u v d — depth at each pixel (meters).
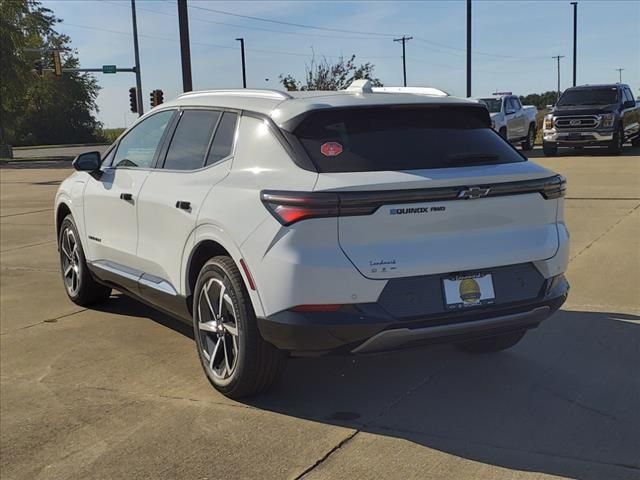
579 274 6.96
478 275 3.90
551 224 4.21
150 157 5.31
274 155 4.02
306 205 3.60
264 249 3.77
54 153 54.31
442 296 3.78
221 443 3.75
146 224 5.06
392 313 3.66
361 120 4.08
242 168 4.23
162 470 3.50
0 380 4.82
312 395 4.35
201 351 4.50
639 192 12.52
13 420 4.16
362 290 3.62
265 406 4.21
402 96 4.40
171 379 4.72
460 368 4.72
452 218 3.79
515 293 4.02
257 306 3.87
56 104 86.44
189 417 4.09
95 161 5.91
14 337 5.75
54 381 4.76
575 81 49.69
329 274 3.58
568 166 18.09
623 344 5.05
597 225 9.48
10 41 44.75
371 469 3.40
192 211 4.43
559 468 3.37
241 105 4.50
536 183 4.07
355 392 4.38
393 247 3.68
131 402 4.36
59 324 6.09
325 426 3.91
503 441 3.66
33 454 3.74
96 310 6.52
